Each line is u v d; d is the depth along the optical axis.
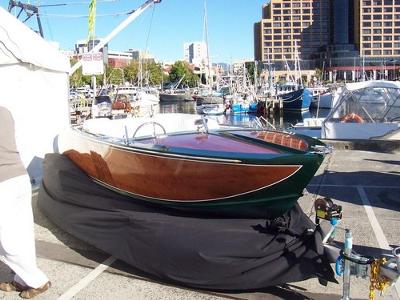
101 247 4.49
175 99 74.12
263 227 4.14
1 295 3.94
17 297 3.91
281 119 41.75
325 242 3.71
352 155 10.20
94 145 5.26
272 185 3.92
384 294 3.79
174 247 3.94
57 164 5.95
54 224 5.57
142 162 4.59
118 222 4.41
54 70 8.16
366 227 5.37
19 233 3.70
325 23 136.38
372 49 134.62
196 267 3.86
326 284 3.62
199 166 4.17
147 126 6.63
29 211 3.76
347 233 3.32
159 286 4.05
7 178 3.56
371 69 125.44
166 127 6.70
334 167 8.84
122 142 4.98
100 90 52.53
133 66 102.06
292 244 3.83
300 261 3.68
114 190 5.16
